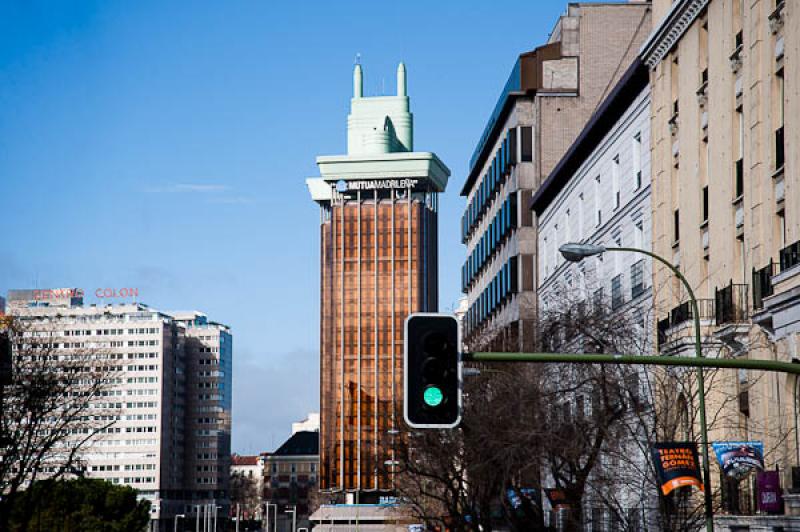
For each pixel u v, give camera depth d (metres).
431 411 20.17
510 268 85.75
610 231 63.38
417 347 20.39
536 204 82.88
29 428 91.94
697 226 49.22
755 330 42.16
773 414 40.84
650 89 55.41
